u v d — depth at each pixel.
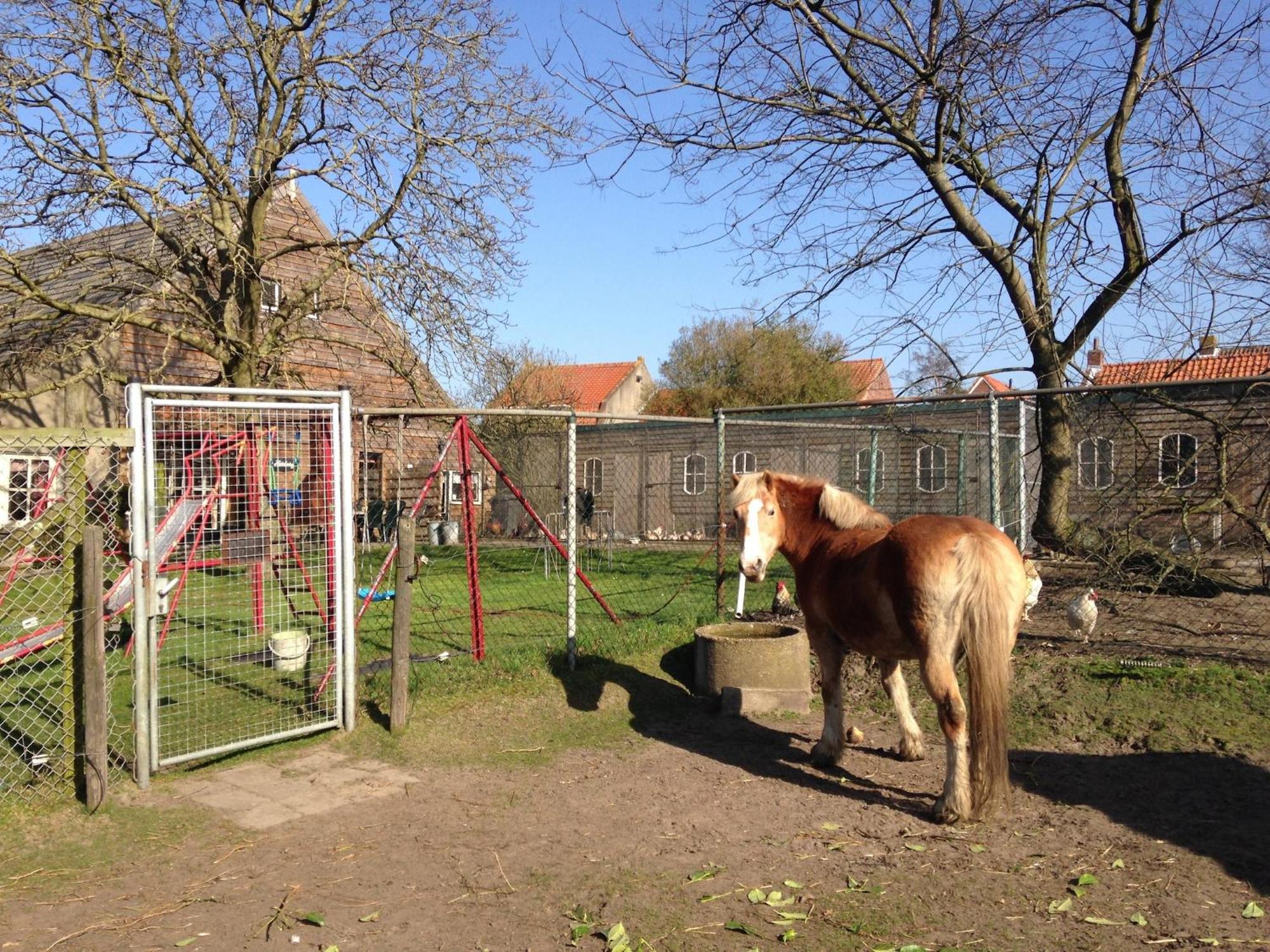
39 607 6.17
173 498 7.81
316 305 14.93
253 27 13.37
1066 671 6.82
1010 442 13.48
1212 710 6.05
